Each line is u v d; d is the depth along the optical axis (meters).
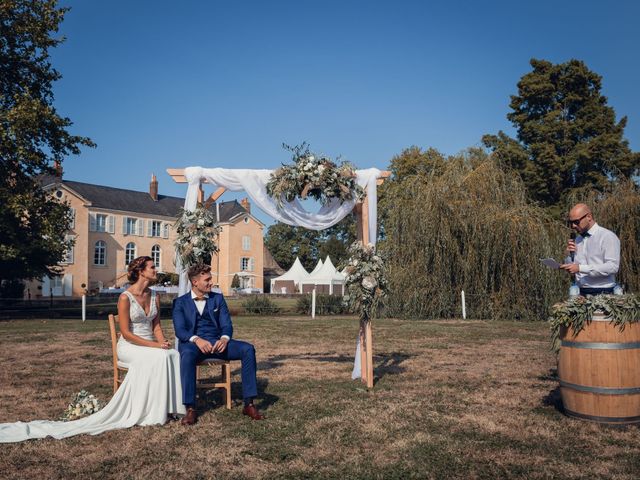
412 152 38.09
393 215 18.80
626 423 4.73
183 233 6.75
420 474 3.65
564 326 5.00
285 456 4.02
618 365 4.68
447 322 16.44
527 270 17.00
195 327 5.62
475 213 17.56
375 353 9.56
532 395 6.00
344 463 3.86
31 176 23.83
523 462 3.85
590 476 3.57
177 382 5.12
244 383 5.23
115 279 52.16
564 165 29.66
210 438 4.48
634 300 4.66
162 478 3.58
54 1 22.20
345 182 7.02
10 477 3.59
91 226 50.59
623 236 16.97
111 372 7.76
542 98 31.34
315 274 43.31
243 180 7.10
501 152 31.00
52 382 6.99
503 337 12.10
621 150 30.16
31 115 19.81
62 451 4.15
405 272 17.88
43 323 17.53
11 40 21.73
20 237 21.72
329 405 5.61
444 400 5.80
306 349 10.30
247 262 59.75
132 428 4.80
